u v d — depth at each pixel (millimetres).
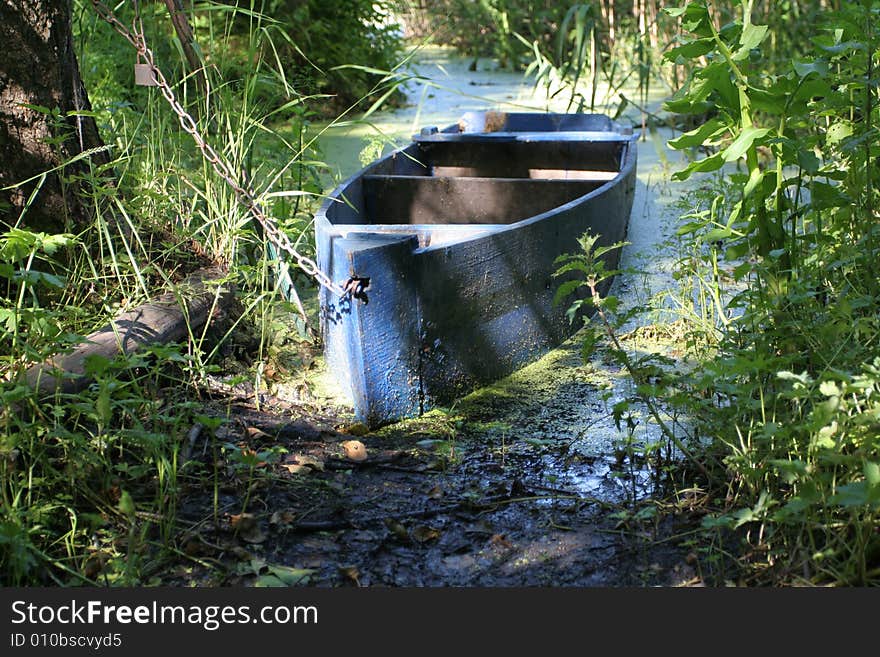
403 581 2467
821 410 2240
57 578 2363
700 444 3016
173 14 4172
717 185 5016
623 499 2826
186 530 2580
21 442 2602
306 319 3854
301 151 4168
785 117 3164
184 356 2930
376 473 2982
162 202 4047
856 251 3176
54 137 3562
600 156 5496
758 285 3322
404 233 3400
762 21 6938
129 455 2869
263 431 3164
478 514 2764
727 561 2475
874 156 3424
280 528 2643
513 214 4688
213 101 4465
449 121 8086
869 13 3240
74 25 5270
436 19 12406
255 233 4012
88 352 3035
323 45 8156
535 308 3768
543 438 3213
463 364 3482
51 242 2889
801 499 2219
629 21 9391
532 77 10555
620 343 3916
